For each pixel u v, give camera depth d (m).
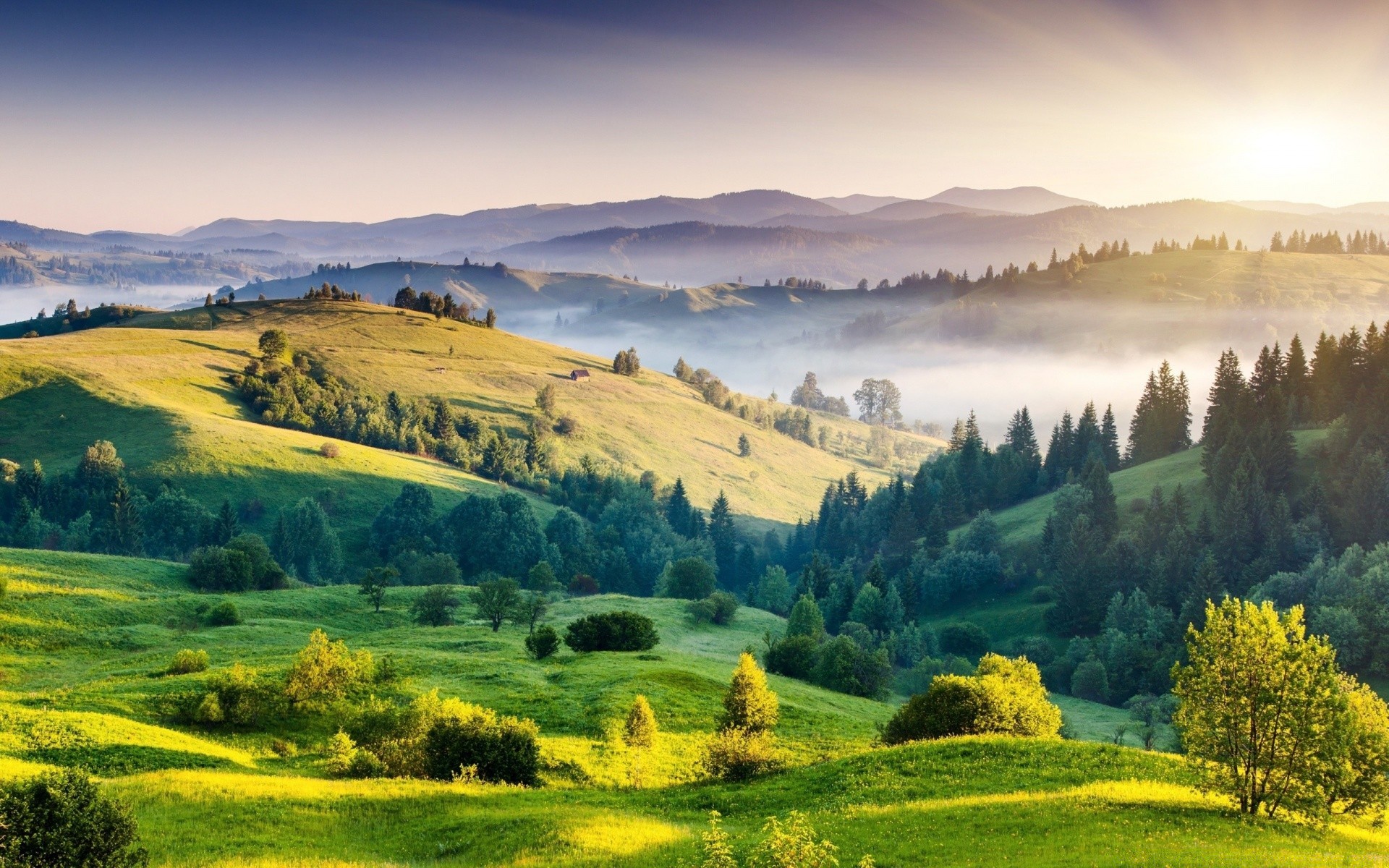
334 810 37.97
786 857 25.34
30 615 82.69
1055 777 40.59
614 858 31.34
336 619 105.62
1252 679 32.44
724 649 107.44
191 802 36.94
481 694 67.50
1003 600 153.00
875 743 57.28
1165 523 146.38
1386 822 34.97
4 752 41.47
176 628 89.69
